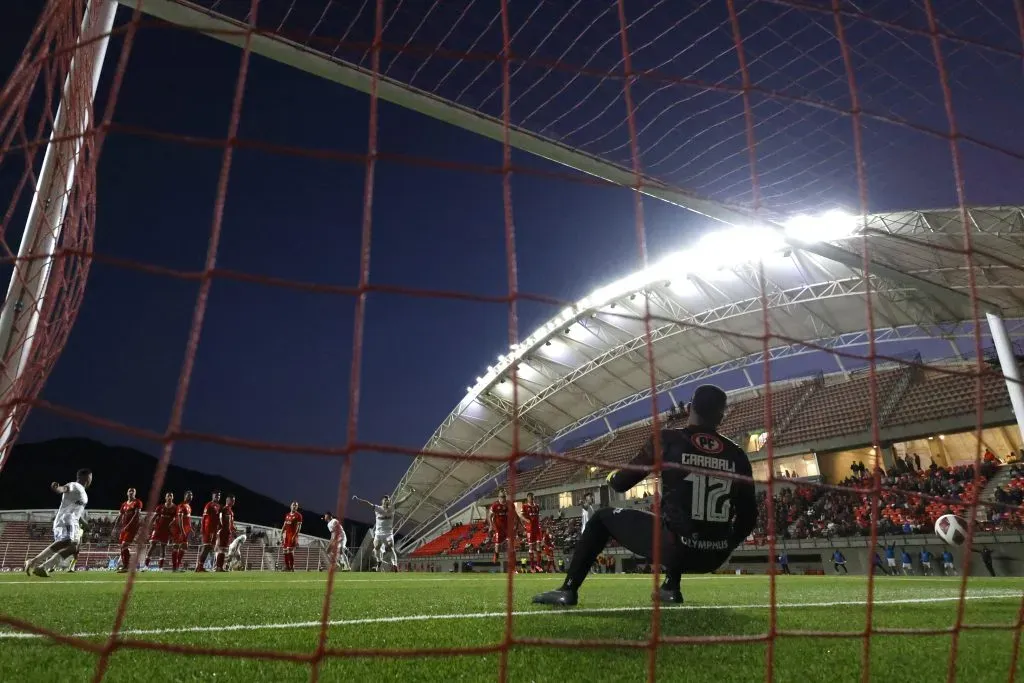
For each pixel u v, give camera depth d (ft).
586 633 8.68
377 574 38.04
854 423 88.17
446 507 156.87
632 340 107.24
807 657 7.25
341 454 4.53
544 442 137.59
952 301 29.53
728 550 10.23
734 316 94.94
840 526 74.79
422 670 6.41
